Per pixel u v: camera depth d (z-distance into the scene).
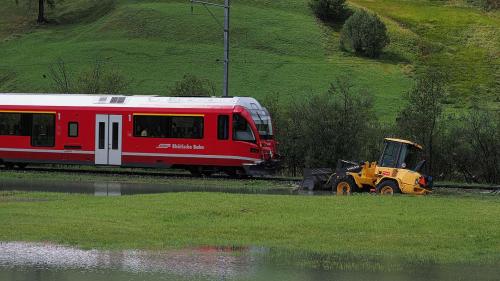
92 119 70.25
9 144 72.44
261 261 27.12
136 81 162.25
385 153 53.00
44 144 71.56
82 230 32.25
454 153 74.25
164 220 35.25
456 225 34.56
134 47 185.88
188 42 190.50
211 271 25.47
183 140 67.62
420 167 52.44
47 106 71.56
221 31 197.50
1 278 24.25
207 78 164.88
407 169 51.53
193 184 57.84
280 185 59.72
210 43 190.50
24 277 24.41
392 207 40.88
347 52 194.75
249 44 190.12
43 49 196.62
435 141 74.94
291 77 167.38
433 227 34.03
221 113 66.62
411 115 75.44
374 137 76.31
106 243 29.89
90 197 44.62
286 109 81.12
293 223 34.78
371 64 185.62
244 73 169.38
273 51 187.00
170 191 51.91
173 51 183.75
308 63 180.00
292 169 78.19
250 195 46.66
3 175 62.81
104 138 69.94
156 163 68.69
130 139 69.12
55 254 27.92
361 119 76.00
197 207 39.53
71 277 24.45
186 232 32.34
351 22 197.12
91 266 26.08
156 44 188.50
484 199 49.66
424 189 50.72
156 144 68.38
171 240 30.67
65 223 33.84
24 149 72.00
